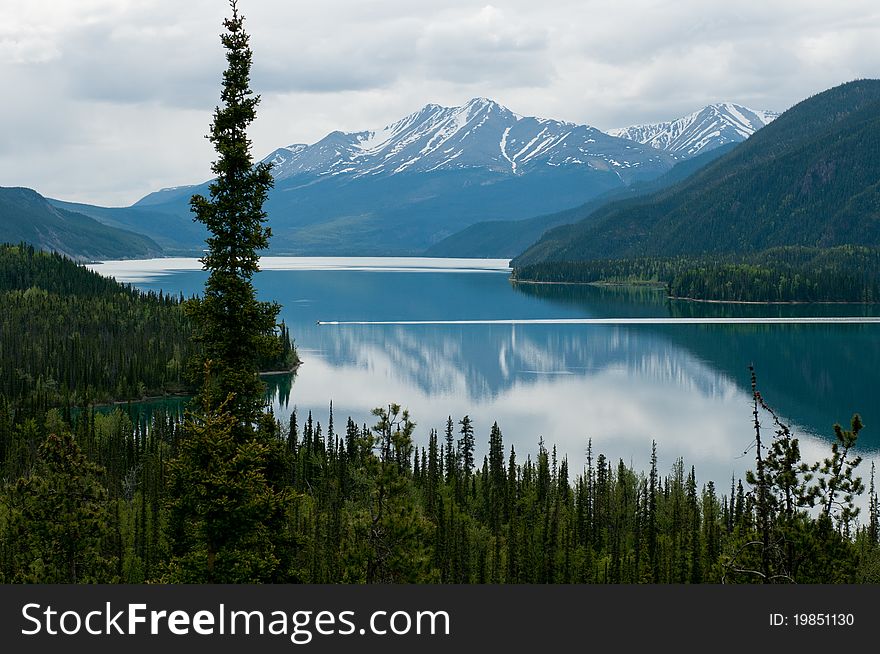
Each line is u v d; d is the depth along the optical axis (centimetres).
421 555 5416
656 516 13312
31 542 6506
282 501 5328
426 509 11675
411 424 5600
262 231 5800
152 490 11806
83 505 6512
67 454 6475
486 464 15650
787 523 4991
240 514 4822
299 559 8600
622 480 14525
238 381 5616
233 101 5694
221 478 4762
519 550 11169
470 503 13825
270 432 5791
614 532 12731
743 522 5344
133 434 18112
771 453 5172
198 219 5725
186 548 5312
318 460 14938
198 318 5719
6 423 17062
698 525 11750
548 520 11769
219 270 5759
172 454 14950
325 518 10025
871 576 6975
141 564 9144
